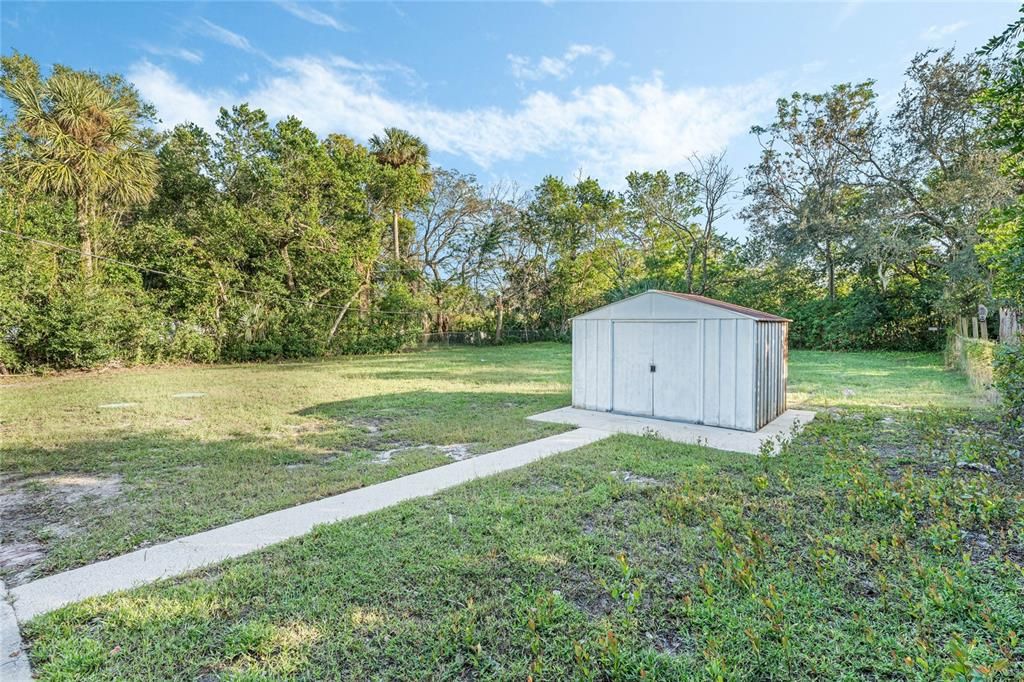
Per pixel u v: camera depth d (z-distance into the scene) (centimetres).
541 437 635
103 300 1469
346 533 343
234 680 201
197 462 543
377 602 260
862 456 491
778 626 222
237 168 1852
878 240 1786
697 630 230
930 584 253
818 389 1009
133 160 1531
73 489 457
